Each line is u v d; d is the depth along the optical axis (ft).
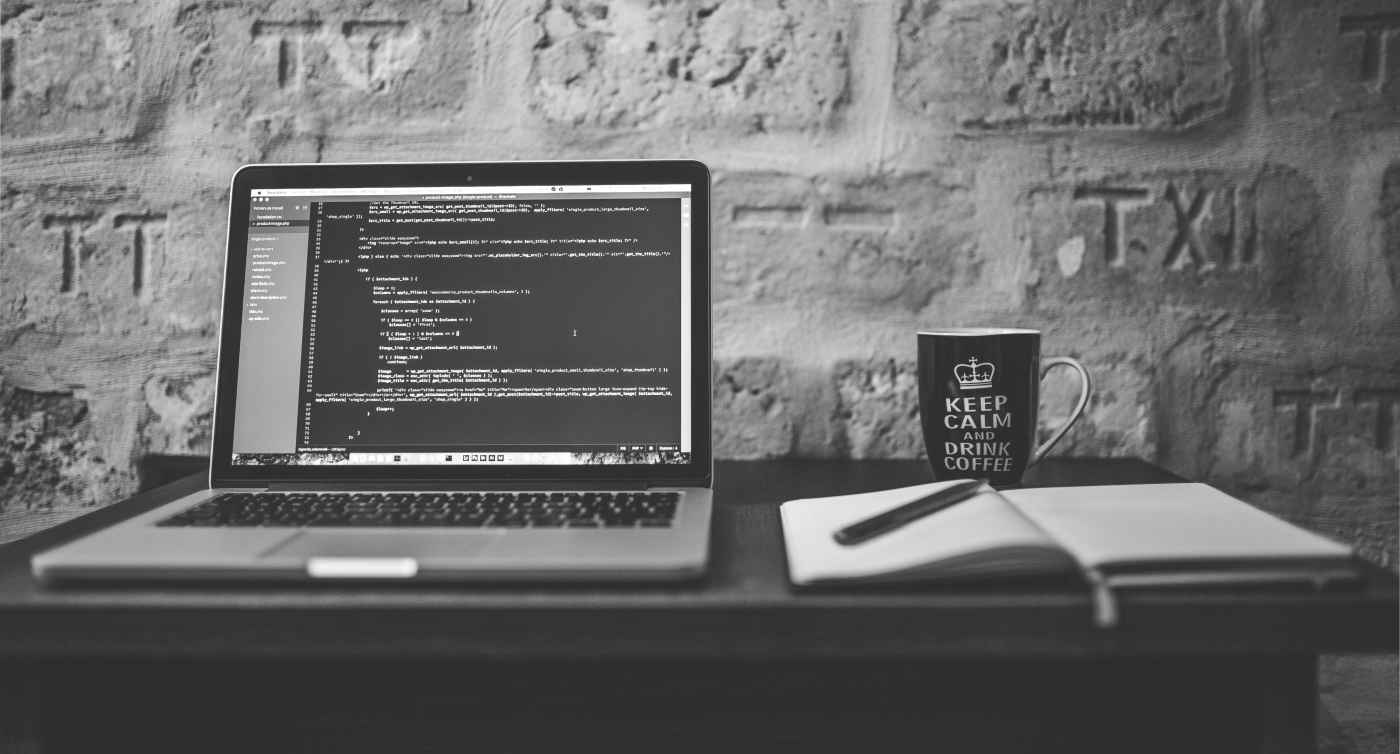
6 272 2.99
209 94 2.96
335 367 2.50
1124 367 2.94
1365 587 1.67
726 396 2.99
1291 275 2.90
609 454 2.46
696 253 2.53
